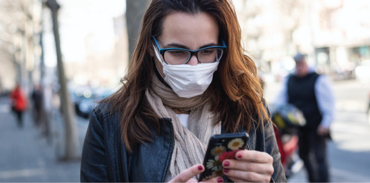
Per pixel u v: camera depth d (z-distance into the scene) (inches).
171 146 58.5
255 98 64.9
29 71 1010.1
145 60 63.7
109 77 1950.1
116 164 58.6
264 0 1615.4
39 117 657.6
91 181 59.3
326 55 1309.1
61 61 331.3
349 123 448.1
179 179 51.9
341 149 313.1
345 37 1233.4
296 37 1433.3
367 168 250.7
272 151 66.1
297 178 232.7
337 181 223.1
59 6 329.1
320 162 181.3
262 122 64.8
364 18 1178.0
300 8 1384.1
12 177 270.4
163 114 60.7
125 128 58.8
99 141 60.4
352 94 761.6
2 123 807.1
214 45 60.7
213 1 59.4
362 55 1224.8
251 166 52.7
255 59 77.1
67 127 333.1
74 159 331.9
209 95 64.0
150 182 56.4
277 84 1283.2
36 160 341.1
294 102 186.1
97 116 61.9
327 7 1270.9
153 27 61.5
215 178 55.1
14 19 767.1
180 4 58.8
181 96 61.8
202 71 59.2
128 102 60.9
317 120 179.8
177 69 58.4
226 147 52.3
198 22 58.6
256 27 1688.0
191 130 62.7
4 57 1759.4
